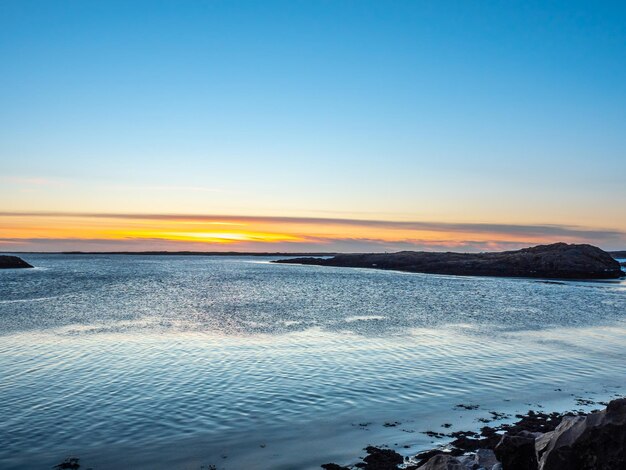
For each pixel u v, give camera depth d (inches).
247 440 551.8
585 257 4330.7
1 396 681.0
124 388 726.5
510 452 457.4
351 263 6451.8
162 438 551.5
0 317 1413.6
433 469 436.5
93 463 489.4
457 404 684.1
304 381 778.2
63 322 1342.3
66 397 681.0
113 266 6181.1
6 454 504.7
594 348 1067.3
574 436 405.7
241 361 904.3
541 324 1414.9
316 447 538.0
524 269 4249.5
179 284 2935.5
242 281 3294.8
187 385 745.6
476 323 1416.1
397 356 959.6
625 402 412.2
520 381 799.1
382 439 562.3
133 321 1380.4
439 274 4532.5
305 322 1392.7
